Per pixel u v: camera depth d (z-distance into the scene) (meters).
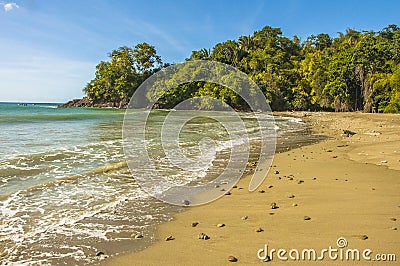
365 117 33.41
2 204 5.32
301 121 29.84
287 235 3.93
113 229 4.36
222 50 65.31
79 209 5.18
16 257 3.54
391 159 9.30
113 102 70.50
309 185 6.57
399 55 50.31
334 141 14.50
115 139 14.05
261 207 5.18
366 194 5.71
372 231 3.95
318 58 58.28
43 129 18.30
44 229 4.35
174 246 3.77
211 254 3.52
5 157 9.11
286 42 74.50
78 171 7.78
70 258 3.52
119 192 6.18
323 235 3.88
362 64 49.66
